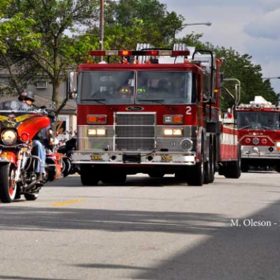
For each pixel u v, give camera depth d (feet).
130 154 110.11
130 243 52.85
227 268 44.52
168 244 52.60
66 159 137.69
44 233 57.00
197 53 130.00
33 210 72.33
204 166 119.24
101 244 52.29
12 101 80.84
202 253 49.26
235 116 148.97
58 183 121.39
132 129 110.42
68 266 44.52
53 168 86.89
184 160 109.09
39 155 81.87
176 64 110.22
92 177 114.93
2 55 277.44
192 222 64.54
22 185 80.79
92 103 111.24
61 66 275.59
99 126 110.93
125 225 61.98
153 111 110.11
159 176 144.36
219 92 129.80
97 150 111.04
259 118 204.13
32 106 83.82
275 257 48.32
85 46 262.06
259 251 50.37
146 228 60.34
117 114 110.73
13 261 45.88
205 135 117.08
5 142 77.46
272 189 108.88
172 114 109.60
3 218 65.67
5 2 222.89
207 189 105.19
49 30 277.44
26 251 49.29
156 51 115.14
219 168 152.25
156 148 109.91
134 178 138.62
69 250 49.80
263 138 203.92
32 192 82.53
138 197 88.94
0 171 77.25
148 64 110.63
